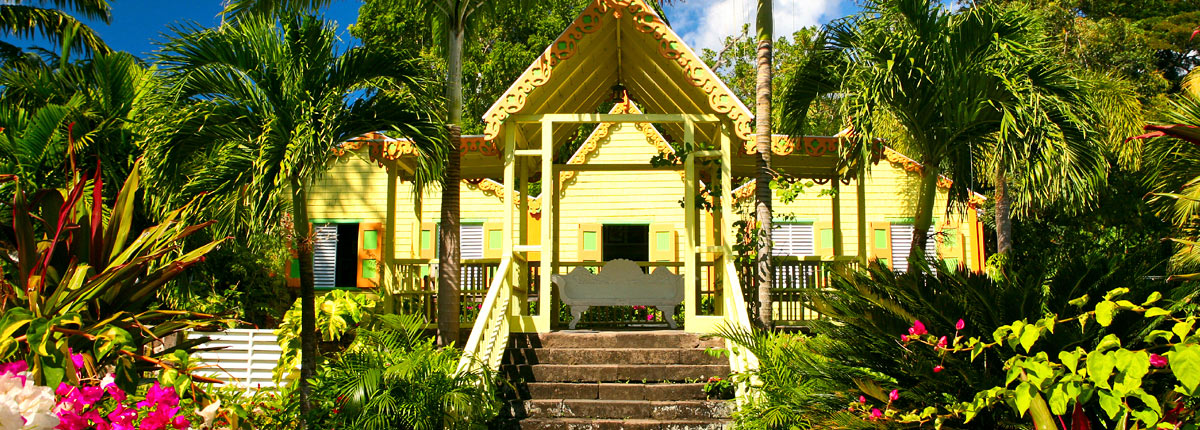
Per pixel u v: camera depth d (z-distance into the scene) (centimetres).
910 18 874
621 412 797
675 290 1016
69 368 447
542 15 2200
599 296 1016
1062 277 512
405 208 1669
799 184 965
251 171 720
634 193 1644
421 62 812
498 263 1089
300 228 759
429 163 816
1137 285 502
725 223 961
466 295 1070
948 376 522
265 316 1512
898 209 1667
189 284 1146
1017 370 414
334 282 1634
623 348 901
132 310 544
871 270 586
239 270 1348
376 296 1119
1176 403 426
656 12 925
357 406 652
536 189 1984
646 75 1055
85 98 1076
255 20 770
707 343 898
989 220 1702
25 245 508
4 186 856
